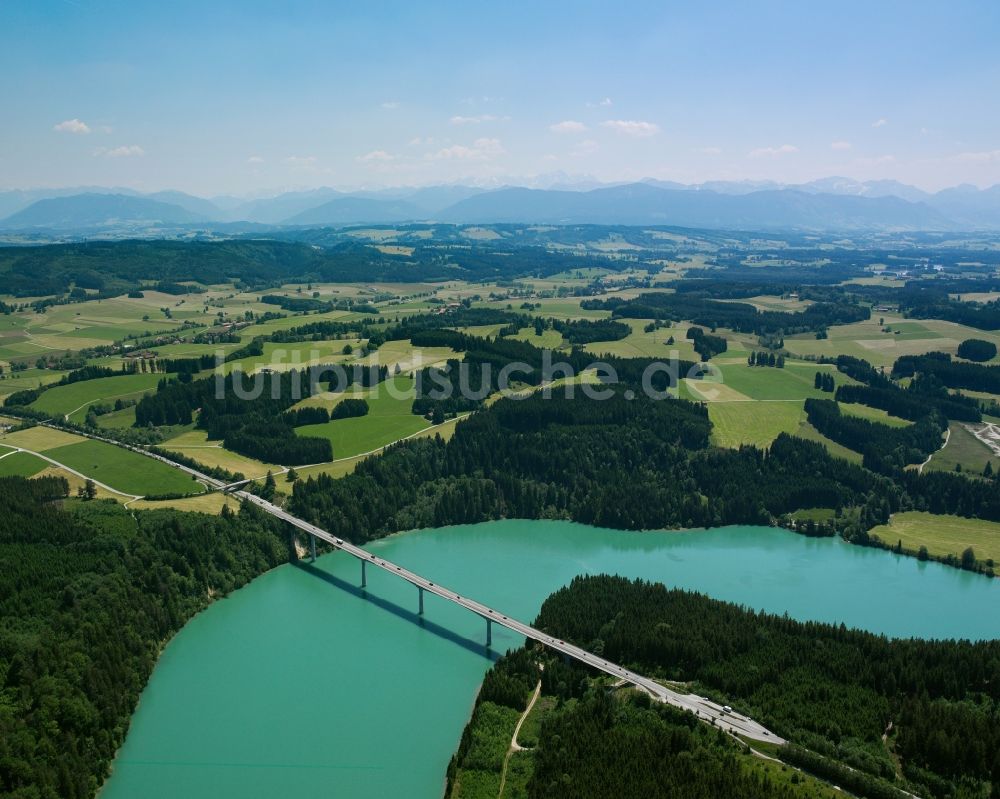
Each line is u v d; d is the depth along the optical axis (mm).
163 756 169625
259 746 172875
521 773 155250
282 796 158250
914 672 175125
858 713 166125
